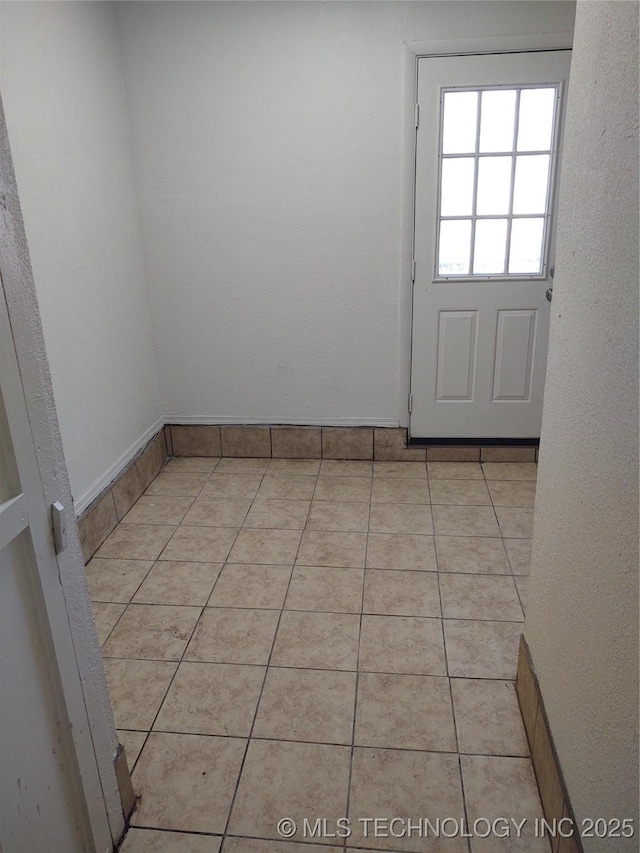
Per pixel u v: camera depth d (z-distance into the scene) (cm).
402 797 150
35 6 218
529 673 161
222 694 182
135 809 148
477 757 160
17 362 98
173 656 198
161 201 312
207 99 295
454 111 287
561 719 132
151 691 184
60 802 115
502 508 288
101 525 265
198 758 161
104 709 132
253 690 183
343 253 312
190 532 274
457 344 321
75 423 246
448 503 294
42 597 106
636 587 92
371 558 250
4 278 94
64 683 113
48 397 108
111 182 281
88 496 258
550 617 142
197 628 211
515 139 289
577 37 120
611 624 102
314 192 304
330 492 309
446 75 282
